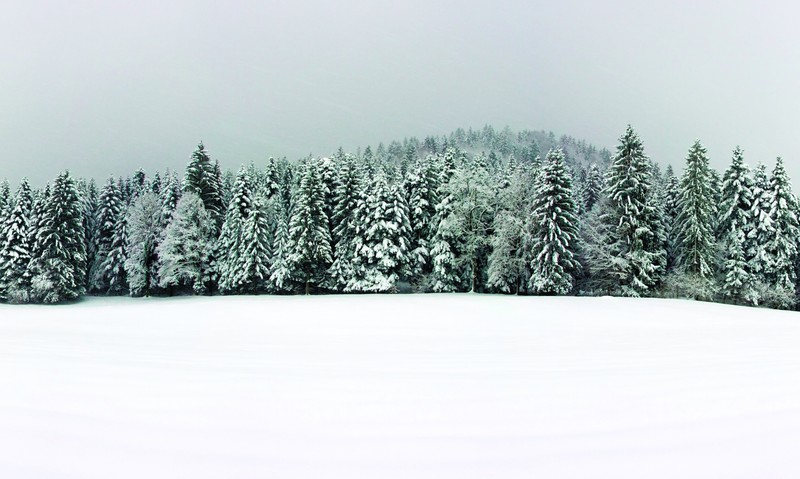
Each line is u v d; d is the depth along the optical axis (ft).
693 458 11.69
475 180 132.05
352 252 132.67
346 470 10.85
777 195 114.01
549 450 12.12
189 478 10.43
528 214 125.18
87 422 14.03
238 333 41.22
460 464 11.21
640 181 114.52
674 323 53.06
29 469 10.87
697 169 113.39
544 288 115.14
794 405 16.34
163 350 29.12
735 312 69.05
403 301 86.38
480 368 22.89
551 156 120.67
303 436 13.00
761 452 12.09
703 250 110.93
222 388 18.20
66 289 133.59
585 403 16.40
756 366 23.75
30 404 15.84
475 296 103.60
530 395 17.43
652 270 110.32
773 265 111.34
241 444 12.39
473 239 129.49
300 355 27.17
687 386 19.03
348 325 48.75
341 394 17.39
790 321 57.77
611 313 63.87
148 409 15.34
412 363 24.32
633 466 11.19
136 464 11.15
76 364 23.26
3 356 25.80
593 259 121.80
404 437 12.97
